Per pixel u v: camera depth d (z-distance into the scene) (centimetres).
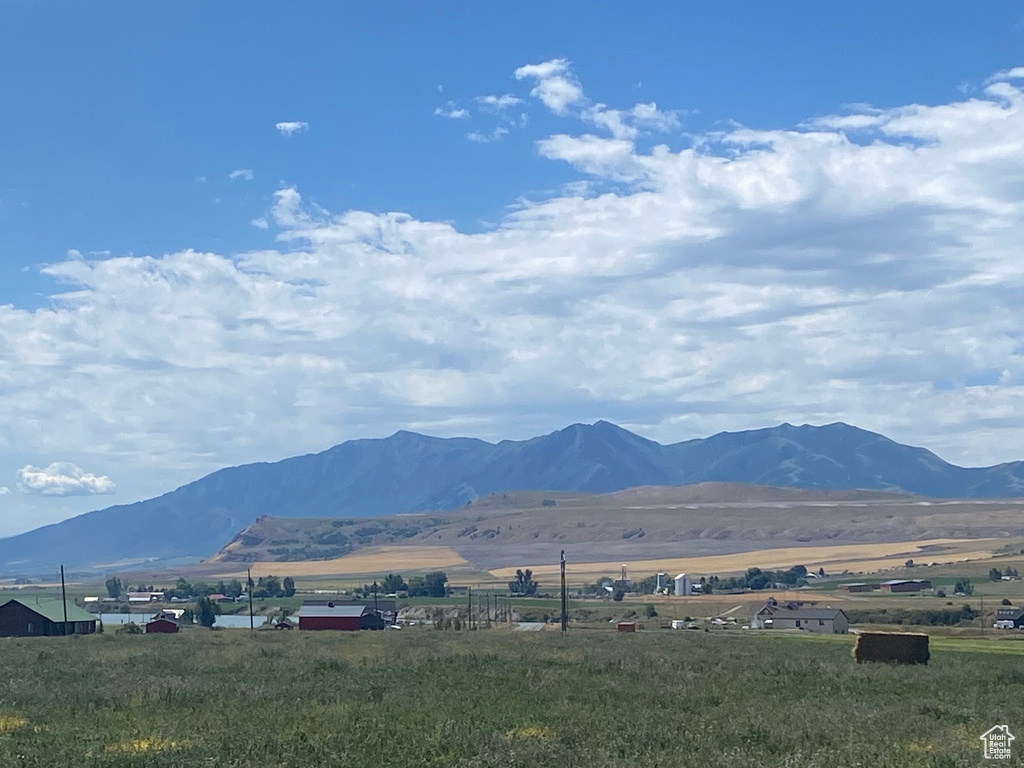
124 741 2688
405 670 4700
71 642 7850
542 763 2338
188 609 16862
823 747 2553
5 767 2344
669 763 2322
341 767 2294
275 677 4412
